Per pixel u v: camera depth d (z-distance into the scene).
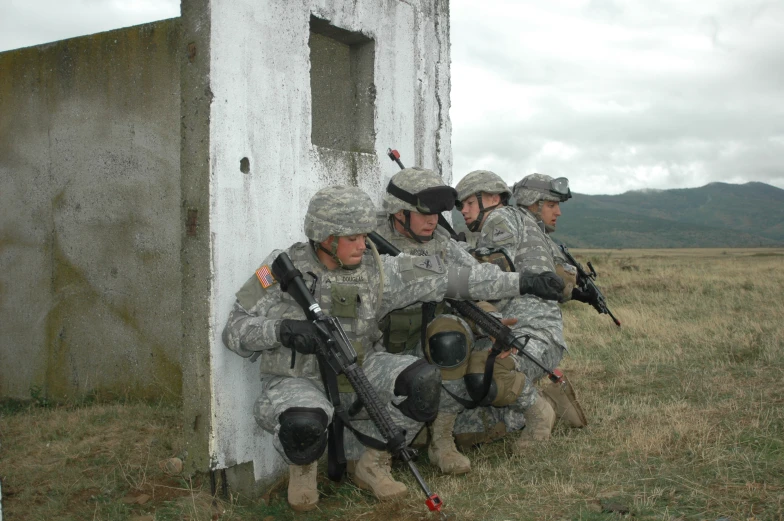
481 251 3.85
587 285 4.41
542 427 3.86
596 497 3.00
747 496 2.91
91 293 5.49
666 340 6.91
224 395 3.21
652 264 24.61
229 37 3.21
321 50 4.30
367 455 3.23
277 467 3.53
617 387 5.11
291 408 2.89
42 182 5.67
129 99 5.29
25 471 3.60
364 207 3.08
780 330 6.85
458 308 3.61
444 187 3.56
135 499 3.16
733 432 3.70
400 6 4.68
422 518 2.92
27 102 5.69
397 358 3.23
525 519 2.84
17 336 5.81
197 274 3.16
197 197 3.16
